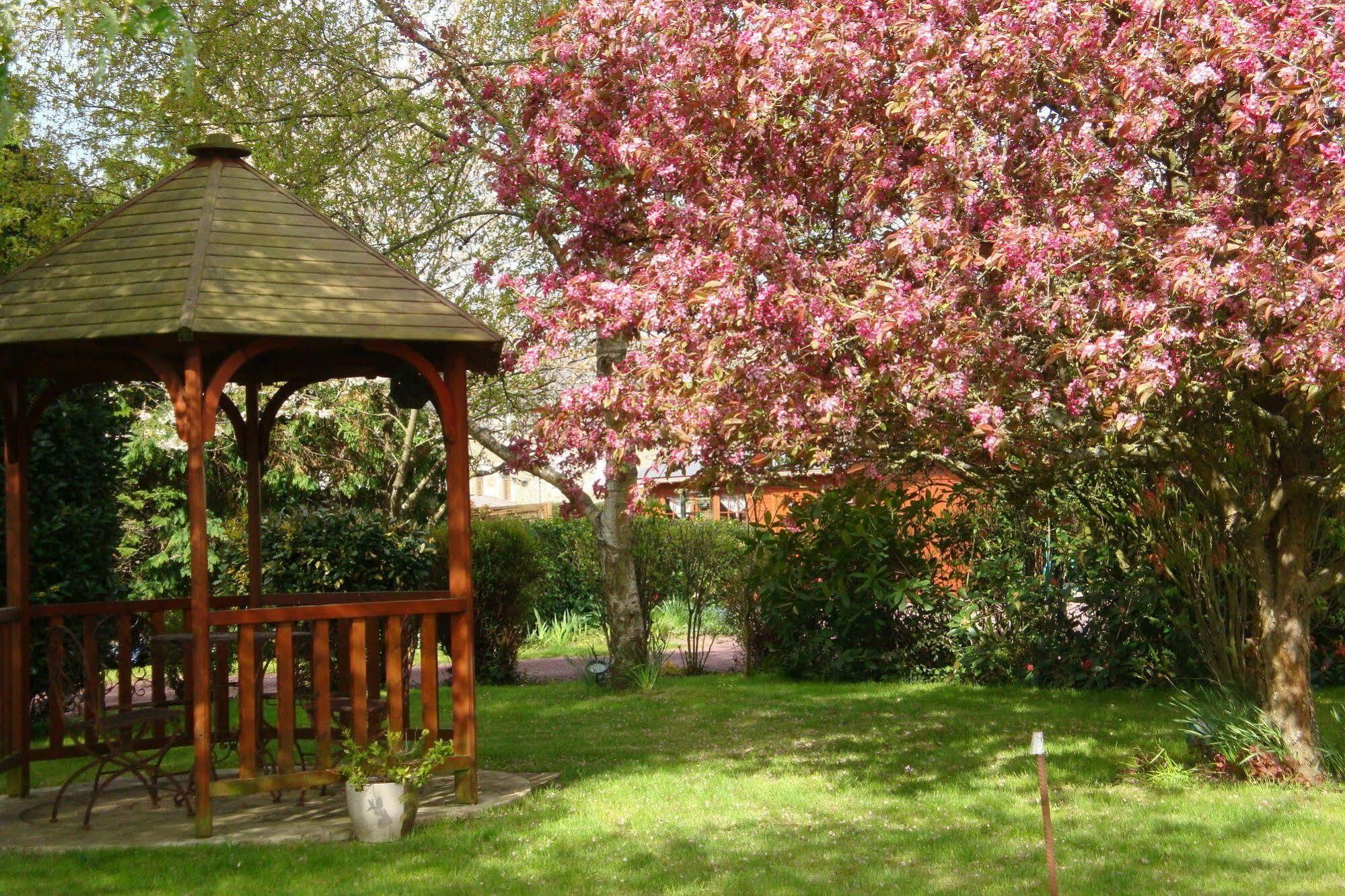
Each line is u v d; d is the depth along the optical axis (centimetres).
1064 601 1170
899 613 1266
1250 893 515
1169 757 796
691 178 693
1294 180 600
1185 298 564
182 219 700
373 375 846
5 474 773
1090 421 656
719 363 599
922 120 585
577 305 676
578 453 746
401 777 643
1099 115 637
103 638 1138
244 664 656
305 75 1238
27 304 669
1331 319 520
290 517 1350
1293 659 729
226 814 718
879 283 572
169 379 643
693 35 697
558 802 725
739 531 1375
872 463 701
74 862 600
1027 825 644
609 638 1298
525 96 969
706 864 581
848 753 873
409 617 869
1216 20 586
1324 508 726
